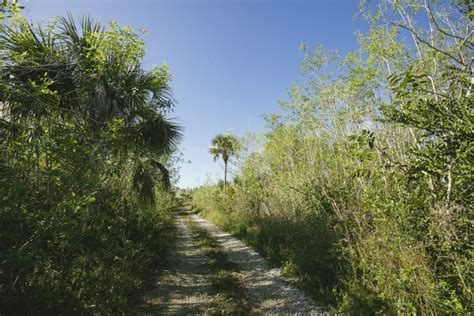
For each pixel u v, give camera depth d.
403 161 5.02
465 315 3.19
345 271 6.14
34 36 5.61
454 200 3.41
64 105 6.01
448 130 3.15
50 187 4.18
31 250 3.63
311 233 8.12
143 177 7.88
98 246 4.75
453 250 3.52
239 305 5.67
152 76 7.49
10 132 3.95
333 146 8.43
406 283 4.21
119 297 5.25
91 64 6.33
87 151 4.57
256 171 15.53
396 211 4.18
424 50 4.71
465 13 3.29
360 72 6.03
